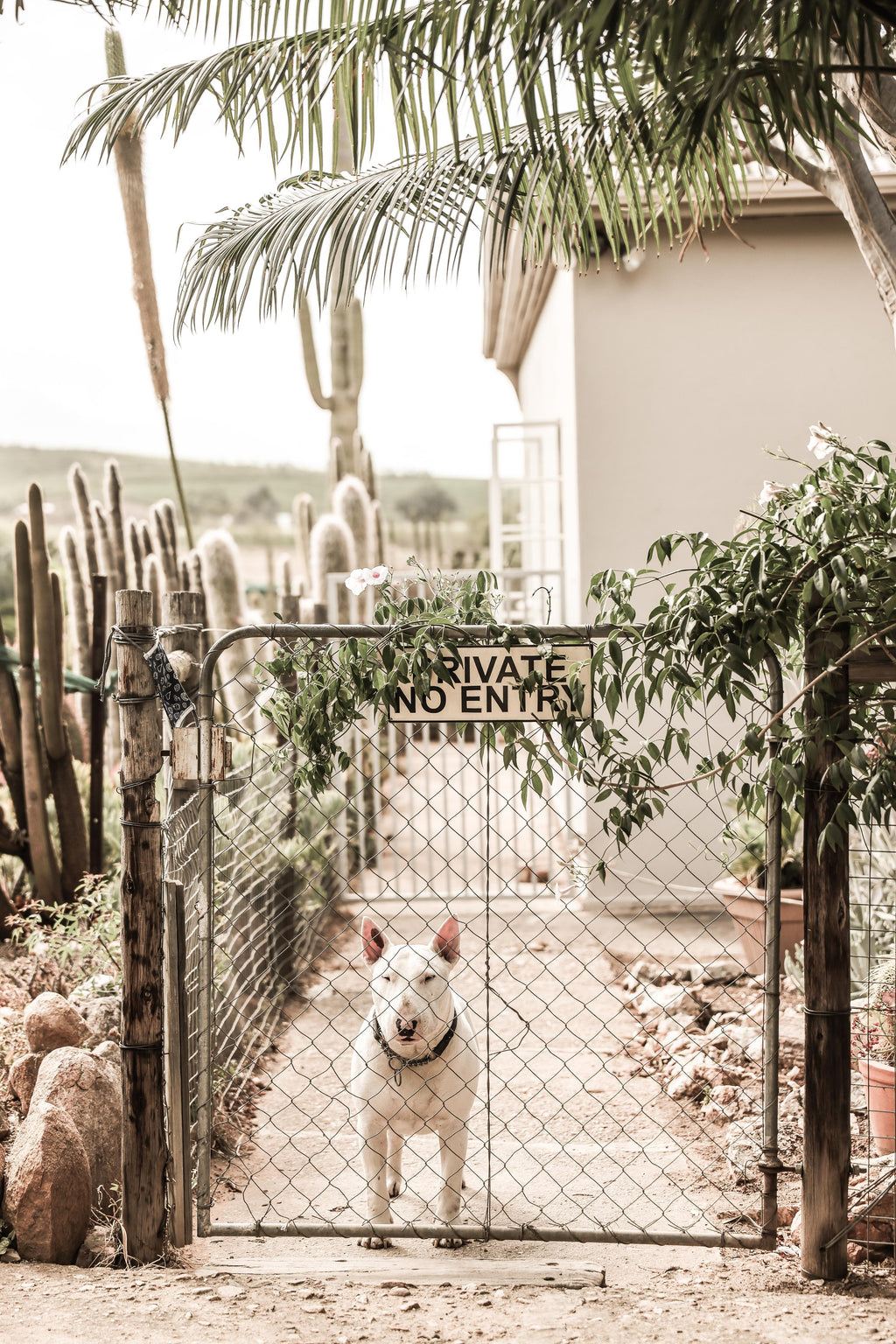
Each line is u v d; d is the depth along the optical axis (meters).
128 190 7.56
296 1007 6.41
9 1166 3.32
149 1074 3.25
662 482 8.38
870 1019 4.18
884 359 8.37
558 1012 6.16
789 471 8.36
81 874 6.97
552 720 3.26
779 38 2.67
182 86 4.07
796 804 3.13
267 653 10.88
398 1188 3.89
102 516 10.12
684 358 8.37
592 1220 3.66
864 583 2.91
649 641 3.13
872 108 3.68
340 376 17.11
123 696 3.27
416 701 3.29
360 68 3.40
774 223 8.34
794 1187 3.87
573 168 4.21
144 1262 3.24
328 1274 3.16
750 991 6.21
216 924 4.98
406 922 8.16
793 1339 2.65
